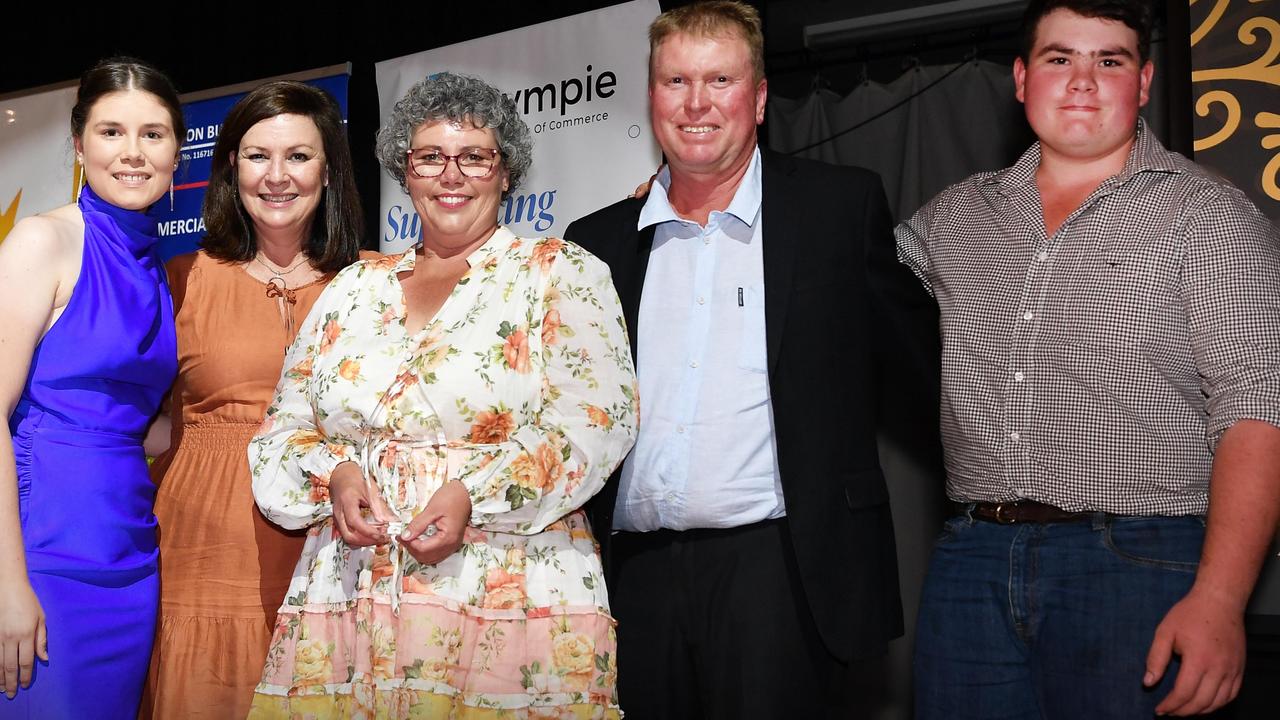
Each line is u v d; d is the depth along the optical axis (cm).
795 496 201
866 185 216
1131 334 180
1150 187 186
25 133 455
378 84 388
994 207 204
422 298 210
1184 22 301
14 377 215
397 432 193
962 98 428
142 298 234
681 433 211
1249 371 169
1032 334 189
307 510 197
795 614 203
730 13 216
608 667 193
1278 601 297
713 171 218
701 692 210
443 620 183
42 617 212
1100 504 180
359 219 263
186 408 247
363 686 184
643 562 216
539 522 188
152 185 237
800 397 204
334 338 208
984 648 188
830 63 450
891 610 207
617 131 348
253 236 258
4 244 222
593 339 199
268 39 464
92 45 502
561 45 358
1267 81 290
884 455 405
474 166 208
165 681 232
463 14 427
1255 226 176
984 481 193
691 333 215
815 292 208
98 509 222
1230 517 165
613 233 230
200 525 236
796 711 201
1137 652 173
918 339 215
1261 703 298
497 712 182
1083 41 192
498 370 194
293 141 249
